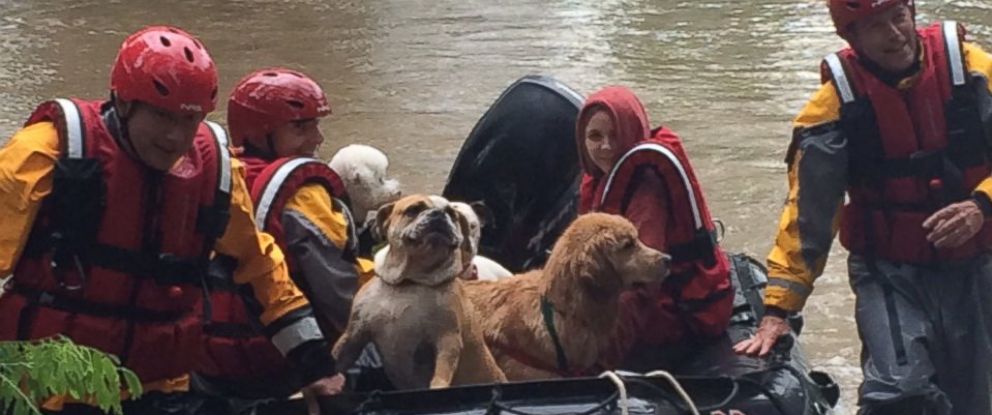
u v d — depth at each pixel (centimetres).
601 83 1128
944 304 420
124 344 334
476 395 348
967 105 410
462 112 1036
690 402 353
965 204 402
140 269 332
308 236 377
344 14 1470
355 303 379
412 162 897
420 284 372
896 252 423
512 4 1502
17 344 283
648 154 405
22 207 319
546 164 500
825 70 416
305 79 422
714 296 412
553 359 386
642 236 402
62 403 335
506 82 1139
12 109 1080
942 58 412
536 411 344
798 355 420
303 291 380
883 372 408
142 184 328
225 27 1408
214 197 337
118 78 322
